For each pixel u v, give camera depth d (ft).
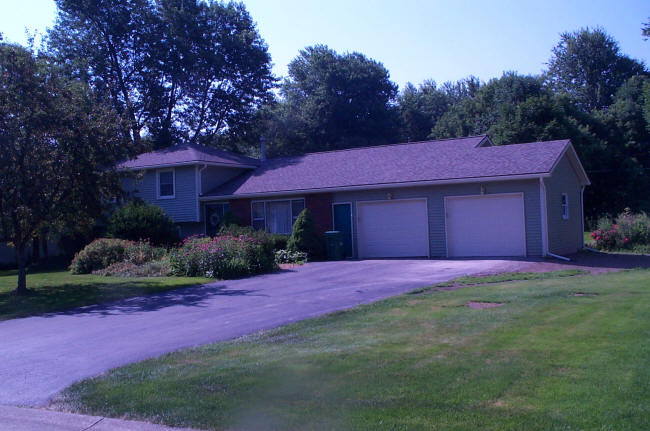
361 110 171.94
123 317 38.37
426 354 23.07
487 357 22.06
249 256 60.75
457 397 17.87
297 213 80.38
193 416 17.99
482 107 166.30
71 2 122.01
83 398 20.54
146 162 91.76
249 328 31.40
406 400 17.90
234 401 18.99
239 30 143.23
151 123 134.00
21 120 50.70
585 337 24.26
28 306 45.85
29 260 100.12
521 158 67.56
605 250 75.51
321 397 18.76
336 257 72.69
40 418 19.07
